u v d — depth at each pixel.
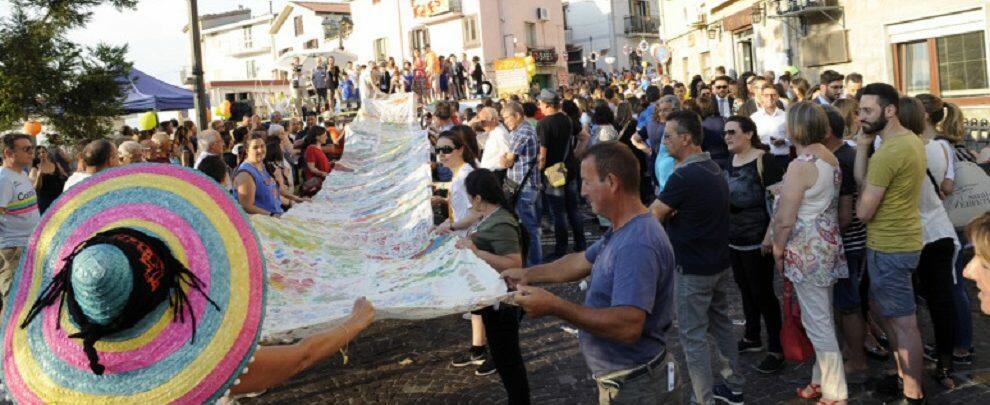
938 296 4.38
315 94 25.98
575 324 2.65
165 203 2.19
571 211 8.62
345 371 5.48
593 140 9.56
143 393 2.00
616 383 2.87
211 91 42.06
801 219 4.06
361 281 3.75
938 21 11.83
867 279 4.88
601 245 3.08
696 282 4.02
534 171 7.55
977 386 4.39
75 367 2.02
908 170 3.92
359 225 5.59
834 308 4.75
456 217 5.82
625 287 2.70
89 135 13.43
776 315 4.84
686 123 4.02
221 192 2.27
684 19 23.09
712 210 3.96
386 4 40.25
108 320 1.95
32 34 12.72
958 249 4.43
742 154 4.82
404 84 24.84
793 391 4.57
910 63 12.68
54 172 7.46
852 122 5.94
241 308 2.13
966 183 4.94
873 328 5.17
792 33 15.10
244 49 55.03
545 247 9.23
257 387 2.31
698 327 4.07
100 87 13.45
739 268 5.09
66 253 2.14
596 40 47.00
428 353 5.74
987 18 10.90
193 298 2.08
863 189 4.12
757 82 7.32
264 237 4.49
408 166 8.67
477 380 5.14
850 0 13.49
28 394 2.05
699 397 4.09
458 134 5.95
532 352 5.56
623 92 21.70
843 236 4.40
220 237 2.18
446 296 3.11
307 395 5.08
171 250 2.10
